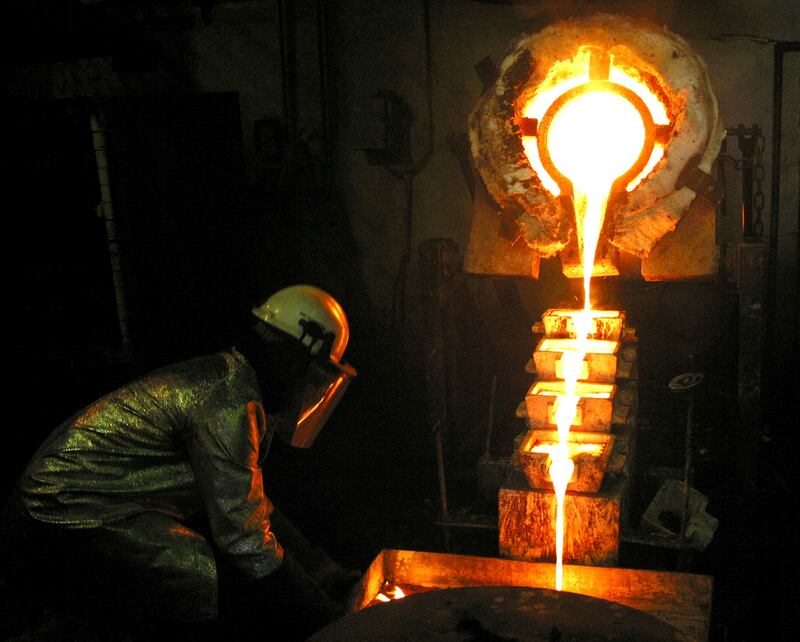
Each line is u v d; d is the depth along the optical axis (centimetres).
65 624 312
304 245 588
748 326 336
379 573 303
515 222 321
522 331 498
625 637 208
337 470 523
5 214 546
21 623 335
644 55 295
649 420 505
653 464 468
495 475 394
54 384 557
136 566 255
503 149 313
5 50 518
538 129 291
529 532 300
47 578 265
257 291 573
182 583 257
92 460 258
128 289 516
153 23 588
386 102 512
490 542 401
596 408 301
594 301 372
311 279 592
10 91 614
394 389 587
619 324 325
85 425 262
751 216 434
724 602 338
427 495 472
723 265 352
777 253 500
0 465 519
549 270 516
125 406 262
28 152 543
